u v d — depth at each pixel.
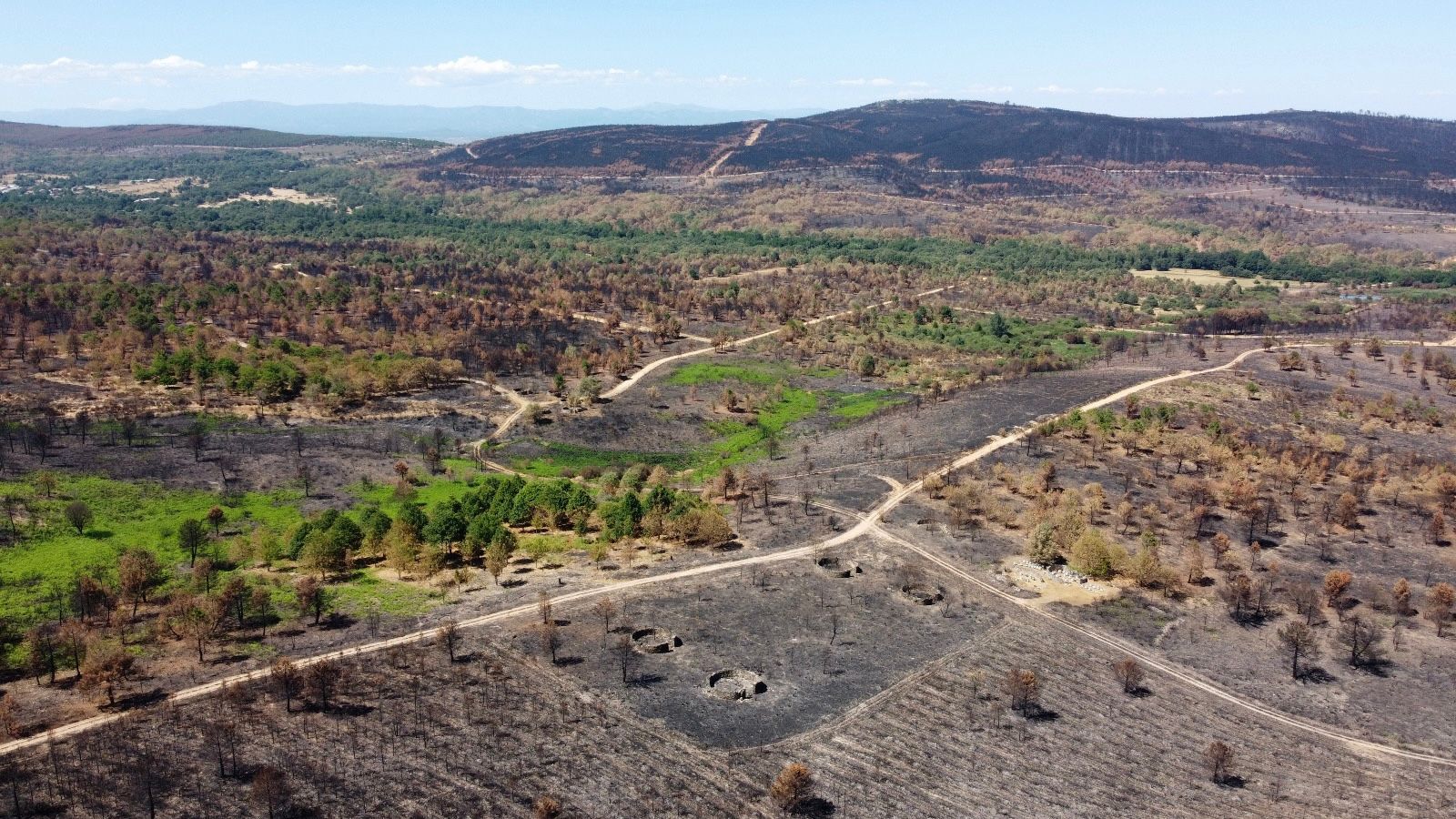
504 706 82.75
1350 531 129.00
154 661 88.56
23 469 134.00
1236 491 135.75
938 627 100.62
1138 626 102.25
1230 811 73.25
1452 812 73.94
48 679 85.12
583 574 112.69
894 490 144.38
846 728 81.81
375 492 143.25
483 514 122.25
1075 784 75.75
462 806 69.56
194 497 133.88
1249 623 103.56
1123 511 128.62
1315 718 86.38
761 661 92.75
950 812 71.88
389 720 79.81
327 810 68.12
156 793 68.94
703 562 116.62
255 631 95.31
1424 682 92.38
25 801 67.25
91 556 111.44
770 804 71.50
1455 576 115.56
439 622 98.25
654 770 75.06
